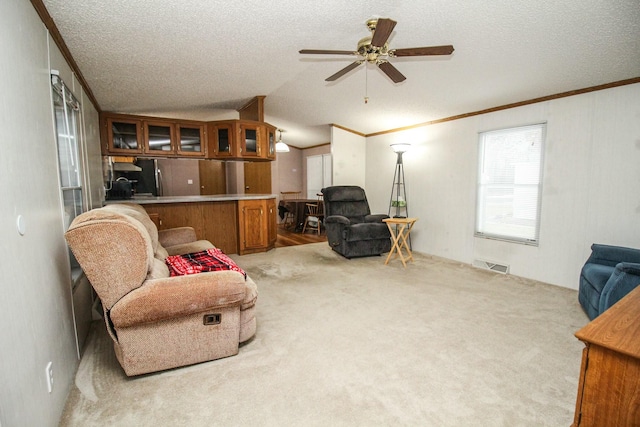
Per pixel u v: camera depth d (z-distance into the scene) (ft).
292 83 12.63
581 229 10.34
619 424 3.31
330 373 5.98
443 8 6.89
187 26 7.41
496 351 6.77
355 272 12.76
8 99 3.92
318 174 26.76
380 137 18.56
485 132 13.11
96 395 5.35
